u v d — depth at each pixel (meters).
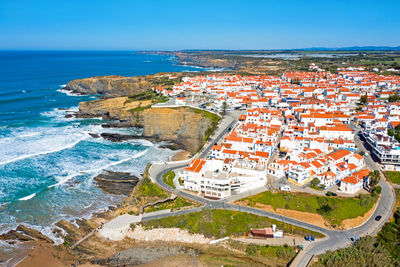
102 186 107.50
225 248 78.06
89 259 74.81
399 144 113.00
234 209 88.69
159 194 98.31
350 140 127.38
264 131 133.38
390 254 72.69
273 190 96.00
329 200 90.00
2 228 84.19
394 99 194.50
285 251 74.38
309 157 111.00
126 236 82.44
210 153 122.62
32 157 128.50
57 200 98.12
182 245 79.81
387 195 96.00
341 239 78.75
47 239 80.62
